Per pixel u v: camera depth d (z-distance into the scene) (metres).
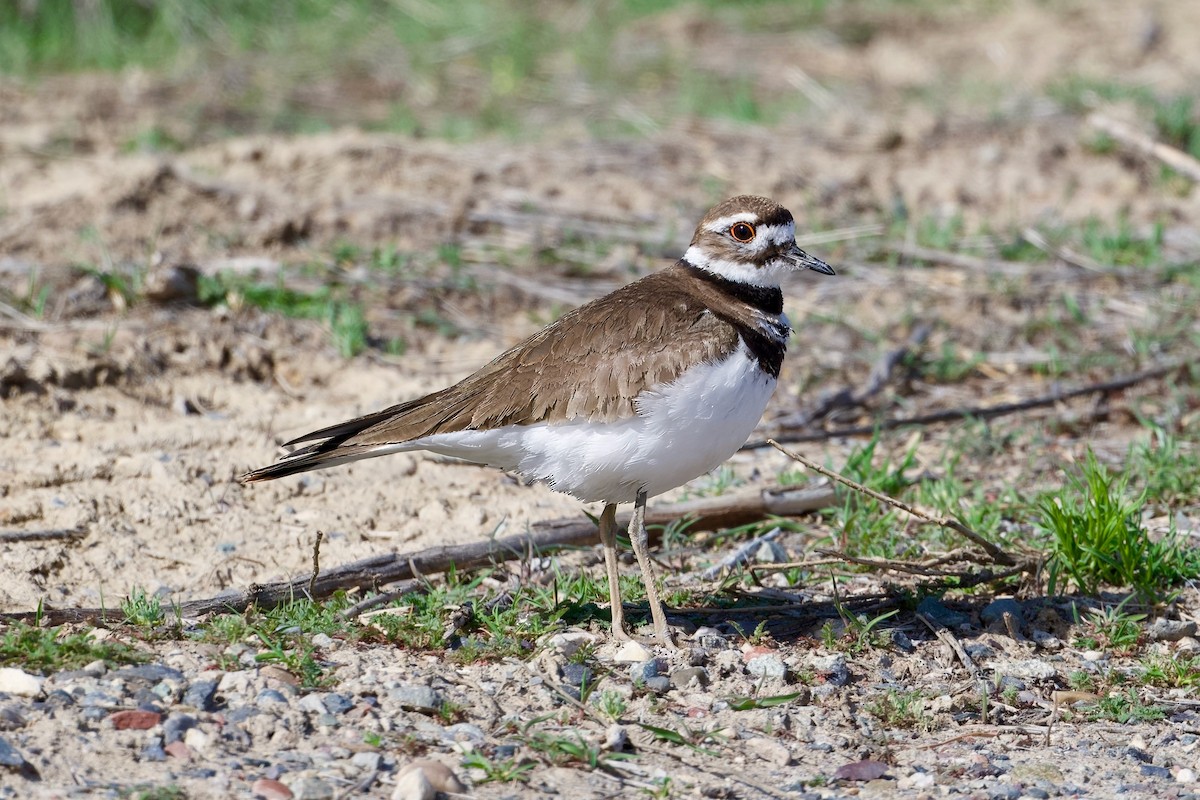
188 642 8.62
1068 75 24.36
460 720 7.98
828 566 10.36
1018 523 11.29
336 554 10.38
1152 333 14.98
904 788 7.61
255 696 7.95
